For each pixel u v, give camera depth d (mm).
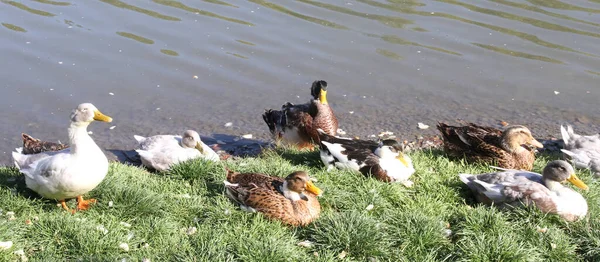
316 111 10555
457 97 13258
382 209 7867
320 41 15133
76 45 14625
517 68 14242
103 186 7766
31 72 13484
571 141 10188
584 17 16406
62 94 12812
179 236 7098
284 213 7281
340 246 6953
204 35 15242
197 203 7715
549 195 7645
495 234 7277
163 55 14359
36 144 8727
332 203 7938
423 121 12312
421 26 15930
